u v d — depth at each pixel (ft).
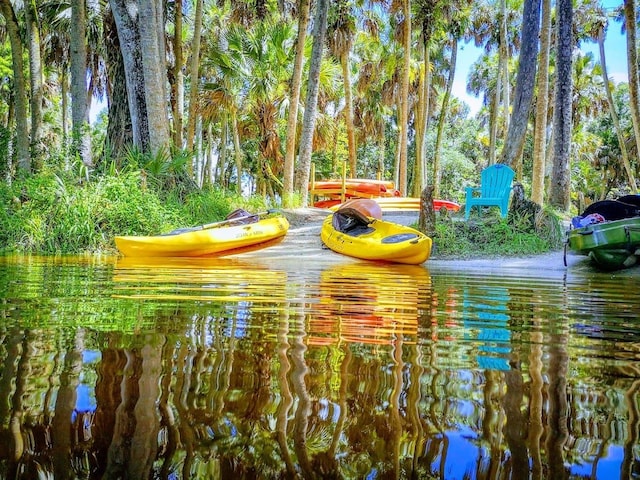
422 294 10.13
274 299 8.45
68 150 32.30
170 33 59.82
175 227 30.07
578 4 70.90
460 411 2.72
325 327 5.64
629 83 42.22
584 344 4.88
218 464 2.00
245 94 57.41
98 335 4.77
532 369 3.75
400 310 7.50
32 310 6.53
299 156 41.91
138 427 2.38
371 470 1.95
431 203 28.89
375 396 2.96
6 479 1.85
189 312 6.57
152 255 23.70
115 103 37.65
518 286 12.81
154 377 3.29
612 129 101.86
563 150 40.98
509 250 27.43
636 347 4.74
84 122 34.94
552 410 2.74
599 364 3.95
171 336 4.80
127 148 34.27
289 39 58.59
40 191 28.89
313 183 55.72
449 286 12.25
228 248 25.91
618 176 104.88
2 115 75.15
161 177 33.35
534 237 28.30
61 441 2.21
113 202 29.01
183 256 24.29
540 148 37.99
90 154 35.17
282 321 6.00
